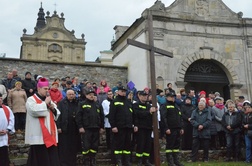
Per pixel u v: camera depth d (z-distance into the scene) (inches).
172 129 369.4
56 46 2107.5
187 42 741.3
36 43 2063.2
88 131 344.8
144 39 722.2
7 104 449.7
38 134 257.4
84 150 343.3
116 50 922.7
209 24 766.5
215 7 781.9
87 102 352.8
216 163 395.9
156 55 703.7
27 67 772.6
